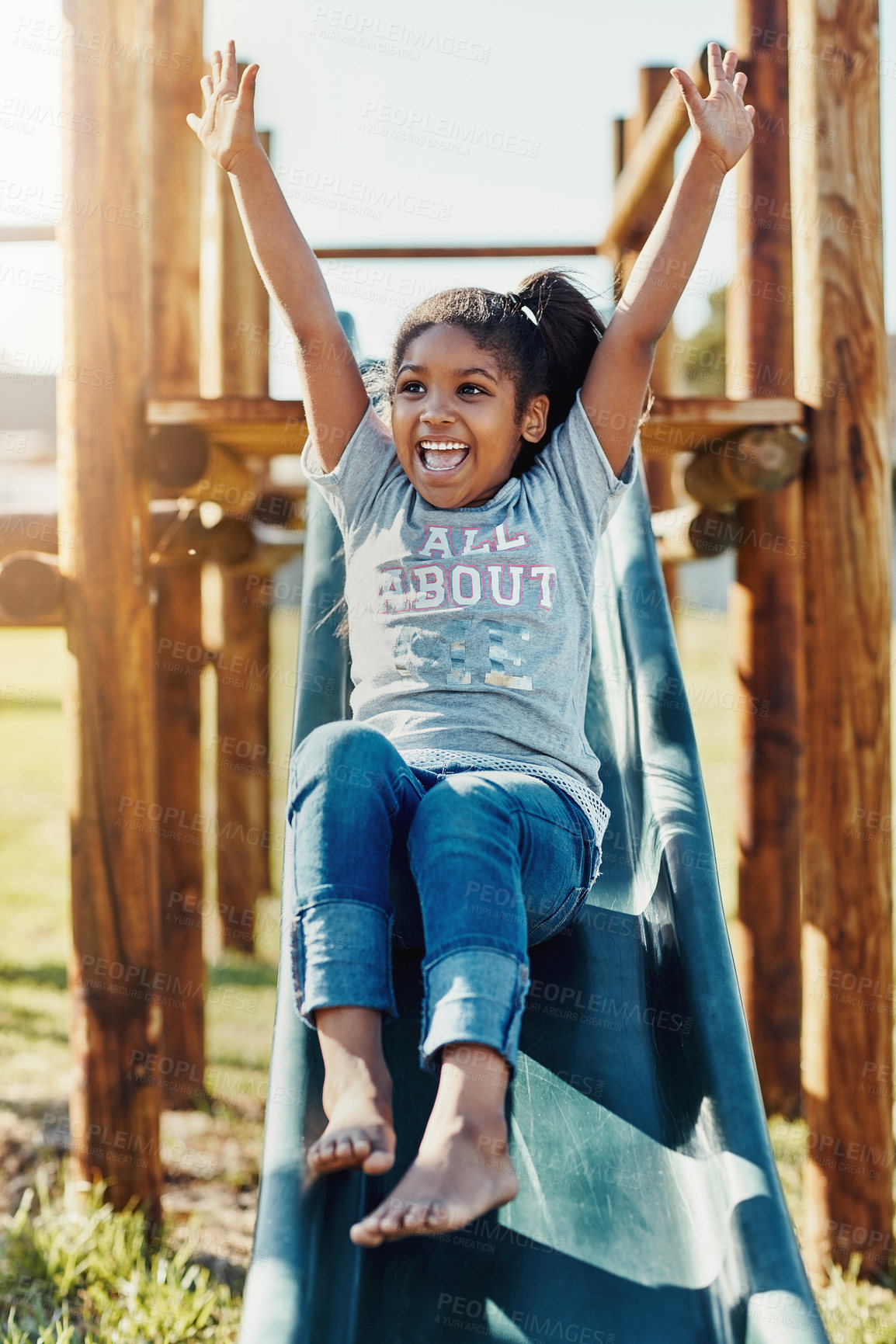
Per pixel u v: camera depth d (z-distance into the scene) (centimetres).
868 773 293
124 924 287
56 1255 266
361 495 212
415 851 161
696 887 188
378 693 195
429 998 150
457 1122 141
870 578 294
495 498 204
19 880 627
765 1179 149
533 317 214
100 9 288
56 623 314
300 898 157
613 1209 162
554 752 190
